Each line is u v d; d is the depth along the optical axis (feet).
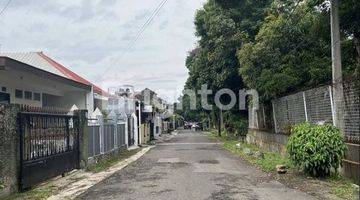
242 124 105.09
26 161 35.55
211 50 104.83
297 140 39.96
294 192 32.86
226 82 101.40
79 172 48.96
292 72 60.59
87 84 101.30
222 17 92.53
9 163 32.63
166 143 116.78
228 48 92.84
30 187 36.60
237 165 53.57
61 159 44.65
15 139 33.86
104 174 47.55
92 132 58.13
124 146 87.66
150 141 131.54
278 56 64.18
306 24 61.11
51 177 41.47
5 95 74.18
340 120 39.70
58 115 44.24
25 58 104.88
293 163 41.09
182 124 413.59
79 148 51.37
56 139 43.50
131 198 31.76
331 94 41.98
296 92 54.34
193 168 50.42
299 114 53.67
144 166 54.60
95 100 121.19
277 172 43.83
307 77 59.98
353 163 36.40
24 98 82.07
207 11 100.68
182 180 40.29
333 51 40.40
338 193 31.78
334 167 38.55
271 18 67.31
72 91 103.45
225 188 35.17
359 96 35.73
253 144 90.53
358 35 50.08
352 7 45.70
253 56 66.69
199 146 97.76
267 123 74.59
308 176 39.81
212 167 51.34
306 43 61.98
